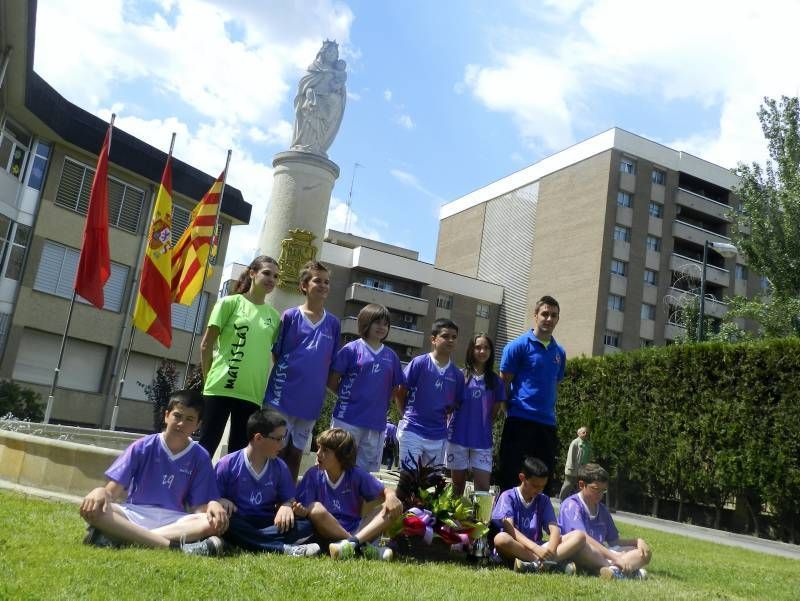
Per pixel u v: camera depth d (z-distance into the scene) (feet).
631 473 62.80
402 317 165.78
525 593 15.15
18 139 76.95
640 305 145.59
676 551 32.76
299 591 13.12
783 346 51.01
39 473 24.27
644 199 149.28
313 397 21.98
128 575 12.78
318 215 35.45
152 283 41.57
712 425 55.01
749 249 79.56
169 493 17.53
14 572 12.19
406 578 15.33
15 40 53.83
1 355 77.30
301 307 23.00
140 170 87.71
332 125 36.83
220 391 21.42
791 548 45.60
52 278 81.87
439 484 20.89
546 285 157.17
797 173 78.07
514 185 176.76
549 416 23.91
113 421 57.82
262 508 18.70
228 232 101.40
